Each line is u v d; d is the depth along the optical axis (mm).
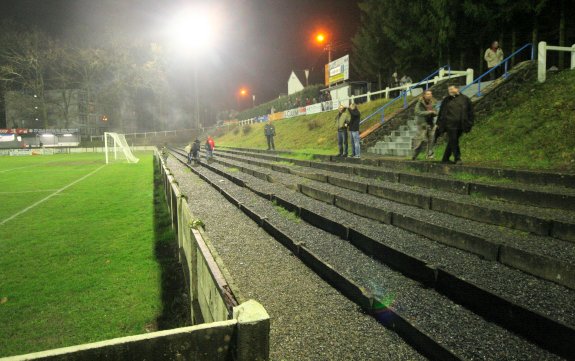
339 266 4730
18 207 10438
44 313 4309
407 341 3246
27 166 24938
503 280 3822
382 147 13953
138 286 4992
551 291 3545
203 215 7992
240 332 1672
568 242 4512
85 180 16641
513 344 2980
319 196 8477
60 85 54625
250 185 11039
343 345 3184
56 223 8500
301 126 25859
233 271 4852
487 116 11273
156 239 7090
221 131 50000
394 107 17578
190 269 3908
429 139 9906
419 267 4250
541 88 10820
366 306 3756
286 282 4500
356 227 6008
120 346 1541
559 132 8461
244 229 6848
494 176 7406
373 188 8188
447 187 7477
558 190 5988
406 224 5816
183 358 1645
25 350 3596
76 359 1480
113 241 7027
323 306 3898
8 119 57750
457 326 3258
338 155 13000
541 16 16953
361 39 28250
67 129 52156
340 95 34531
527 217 5016
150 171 20344
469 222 5656
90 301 4586
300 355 3041
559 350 2816
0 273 5520
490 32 17281
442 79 14883
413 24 21078
